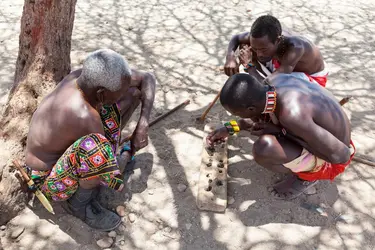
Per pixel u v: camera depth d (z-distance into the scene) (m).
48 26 2.80
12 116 2.76
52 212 2.38
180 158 3.01
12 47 4.30
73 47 4.34
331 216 2.62
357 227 2.55
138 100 2.82
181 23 5.07
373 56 4.52
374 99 3.77
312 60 2.89
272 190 2.76
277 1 5.89
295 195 2.70
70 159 2.18
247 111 2.33
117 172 2.22
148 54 4.32
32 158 2.30
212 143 2.79
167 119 3.38
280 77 2.51
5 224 2.49
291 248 2.42
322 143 2.28
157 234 2.48
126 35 4.70
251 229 2.52
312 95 2.36
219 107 3.56
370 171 2.96
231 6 5.64
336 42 4.80
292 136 2.48
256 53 2.84
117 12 5.28
